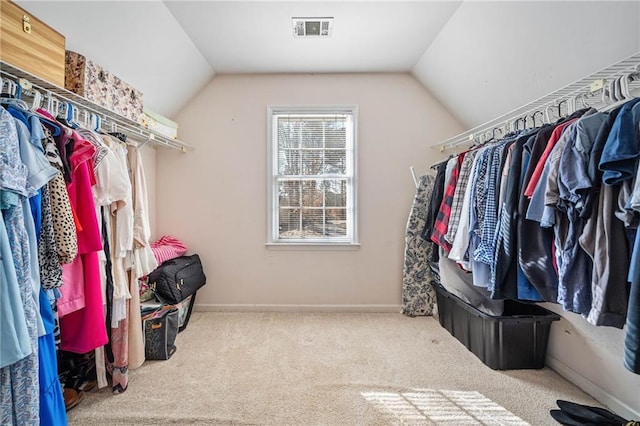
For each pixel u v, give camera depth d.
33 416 0.93
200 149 2.81
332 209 2.88
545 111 1.52
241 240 2.83
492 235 1.50
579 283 1.08
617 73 1.19
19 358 0.84
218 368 1.82
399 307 2.81
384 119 2.81
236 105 2.81
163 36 2.04
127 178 1.57
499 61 1.94
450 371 1.79
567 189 1.06
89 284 1.27
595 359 1.54
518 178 1.35
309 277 2.83
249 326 2.47
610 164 0.93
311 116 2.84
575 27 1.44
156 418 1.38
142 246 1.73
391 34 2.21
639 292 0.83
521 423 1.36
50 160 1.04
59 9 1.46
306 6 1.92
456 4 1.88
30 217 0.95
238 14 1.99
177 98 2.64
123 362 1.57
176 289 2.21
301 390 1.60
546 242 1.25
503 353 1.79
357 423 1.36
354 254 2.82
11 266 0.85
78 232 1.20
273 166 2.84
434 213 2.30
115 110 1.75
